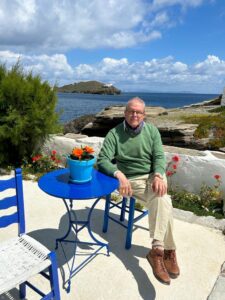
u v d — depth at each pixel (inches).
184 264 135.6
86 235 156.6
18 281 83.3
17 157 274.4
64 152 262.5
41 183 118.7
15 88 251.8
